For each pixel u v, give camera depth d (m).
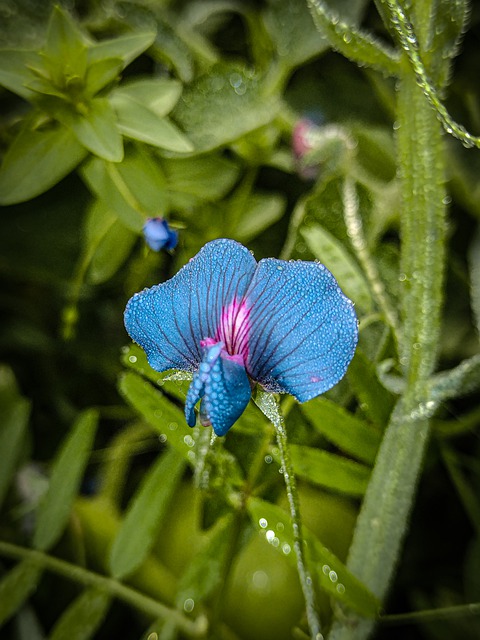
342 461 0.09
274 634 0.10
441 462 0.12
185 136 0.11
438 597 0.11
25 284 0.13
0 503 0.11
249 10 0.12
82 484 0.12
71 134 0.10
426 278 0.09
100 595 0.10
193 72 0.12
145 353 0.09
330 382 0.07
